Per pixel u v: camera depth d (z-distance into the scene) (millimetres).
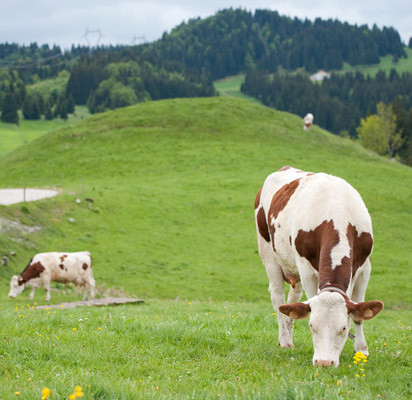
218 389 5574
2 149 122875
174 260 34469
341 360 7305
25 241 31531
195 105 81188
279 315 8539
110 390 5293
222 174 55469
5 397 5270
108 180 54188
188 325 9422
